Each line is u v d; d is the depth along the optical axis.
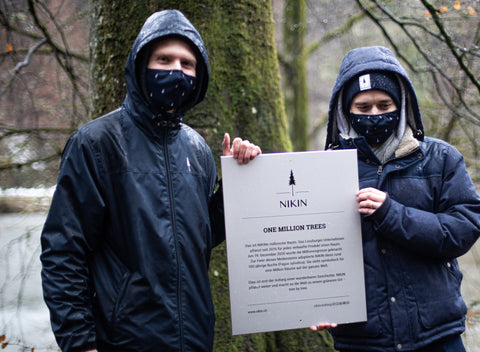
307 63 8.59
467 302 5.34
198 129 2.77
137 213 1.77
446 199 2.00
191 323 1.82
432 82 5.63
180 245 1.82
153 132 1.85
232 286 2.01
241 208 2.01
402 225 1.91
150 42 1.82
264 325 2.02
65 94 5.46
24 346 4.45
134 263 1.75
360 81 2.03
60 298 1.69
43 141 5.17
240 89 2.86
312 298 2.03
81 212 1.75
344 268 2.04
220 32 2.82
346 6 7.65
